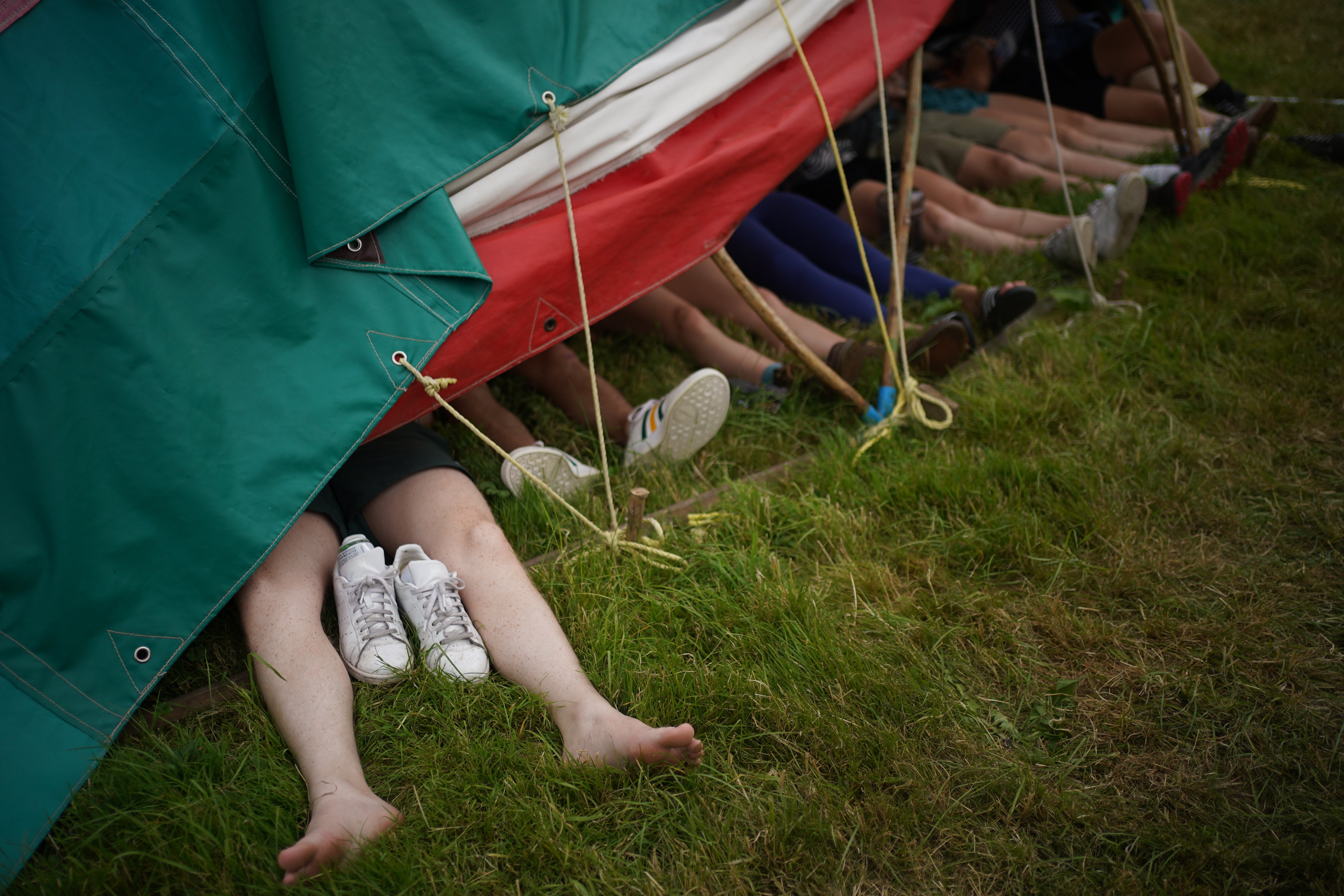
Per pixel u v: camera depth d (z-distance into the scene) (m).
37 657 1.90
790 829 1.72
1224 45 6.33
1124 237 3.82
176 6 1.96
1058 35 5.26
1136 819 1.78
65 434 1.92
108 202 1.95
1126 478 2.68
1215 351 3.20
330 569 2.25
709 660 2.15
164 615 1.97
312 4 1.99
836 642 2.12
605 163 2.45
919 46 2.95
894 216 3.58
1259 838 1.73
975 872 1.70
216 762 1.87
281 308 2.07
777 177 2.72
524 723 1.96
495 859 1.72
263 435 2.03
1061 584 2.36
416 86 2.13
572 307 2.45
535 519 2.54
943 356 3.12
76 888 1.65
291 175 2.08
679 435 2.71
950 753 1.93
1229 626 2.19
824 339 3.19
